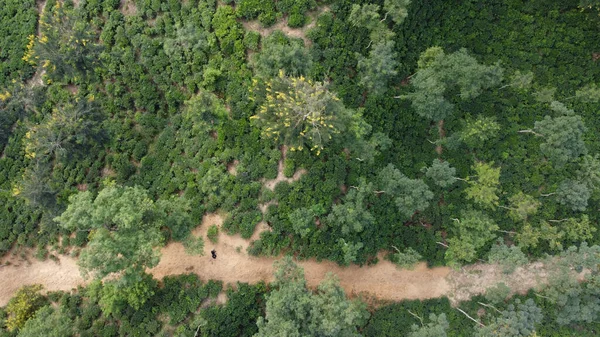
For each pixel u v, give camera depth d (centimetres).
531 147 3306
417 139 3216
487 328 2864
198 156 3050
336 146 2945
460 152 3256
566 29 3431
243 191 2925
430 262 3173
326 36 2970
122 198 2450
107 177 3186
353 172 2986
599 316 3167
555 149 2878
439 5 3288
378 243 3072
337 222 2830
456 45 3344
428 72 2880
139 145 3192
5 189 3334
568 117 2844
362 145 2814
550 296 2934
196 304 2891
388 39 2884
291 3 2928
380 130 3077
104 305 2833
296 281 2647
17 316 2973
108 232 2388
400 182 2838
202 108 2747
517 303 3053
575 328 3228
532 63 3425
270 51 2719
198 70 3058
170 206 2747
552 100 3325
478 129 3081
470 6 3356
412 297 3194
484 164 3139
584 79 3406
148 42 3153
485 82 2912
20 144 3362
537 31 3412
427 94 2884
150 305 2920
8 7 3525
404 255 2966
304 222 2802
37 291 3111
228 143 2972
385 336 3067
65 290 3155
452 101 3284
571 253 2919
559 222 3209
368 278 3147
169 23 3102
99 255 2231
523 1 3441
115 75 3244
